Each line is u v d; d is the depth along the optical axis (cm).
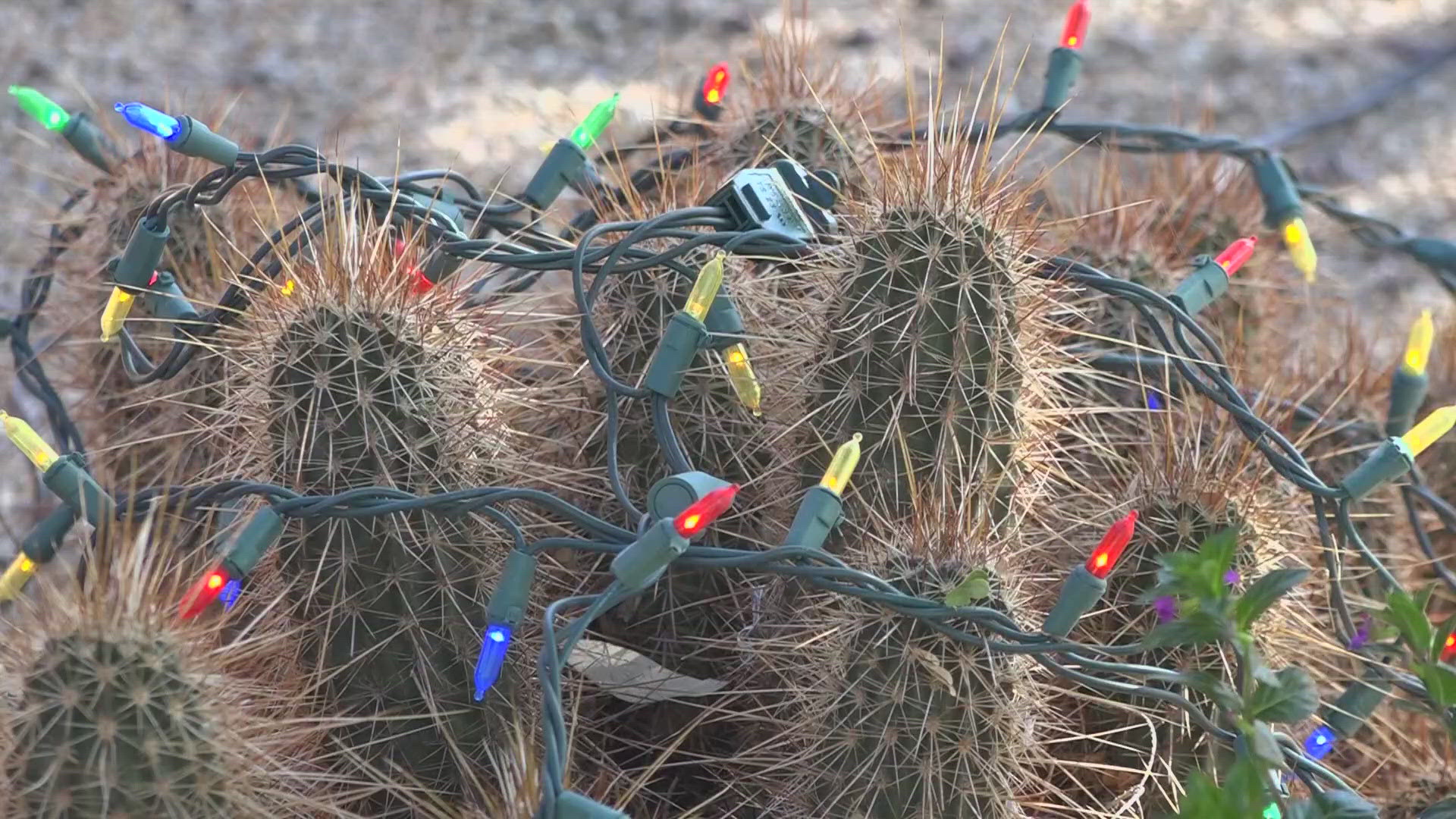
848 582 118
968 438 123
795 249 124
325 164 125
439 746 123
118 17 370
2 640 117
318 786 122
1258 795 112
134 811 113
